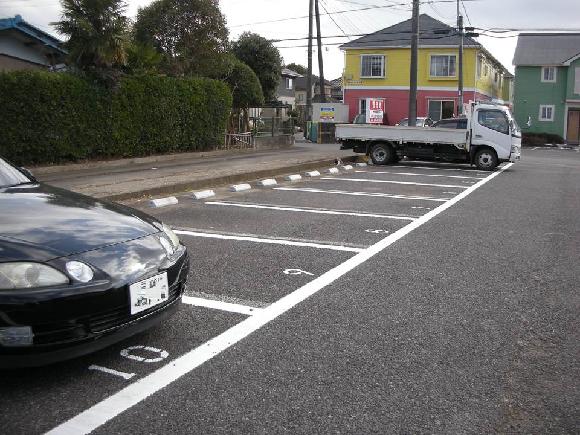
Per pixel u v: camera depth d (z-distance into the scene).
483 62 36.38
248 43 33.94
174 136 18.08
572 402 3.11
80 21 14.17
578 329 4.16
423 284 5.14
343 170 15.79
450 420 2.90
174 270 3.69
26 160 13.52
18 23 15.41
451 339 3.92
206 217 8.10
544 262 6.01
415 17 19.66
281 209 8.89
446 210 9.20
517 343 3.88
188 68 20.88
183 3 20.80
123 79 15.82
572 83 37.34
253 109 30.72
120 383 3.22
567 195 11.49
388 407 3.02
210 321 4.15
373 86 35.75
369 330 4.04
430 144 17.16
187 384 3.22
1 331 2.91
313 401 3.06
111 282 3.22
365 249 6.37
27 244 3.18
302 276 5.29
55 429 2.75
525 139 36.44
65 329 3.05
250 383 3.24
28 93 13.21
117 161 15.59
